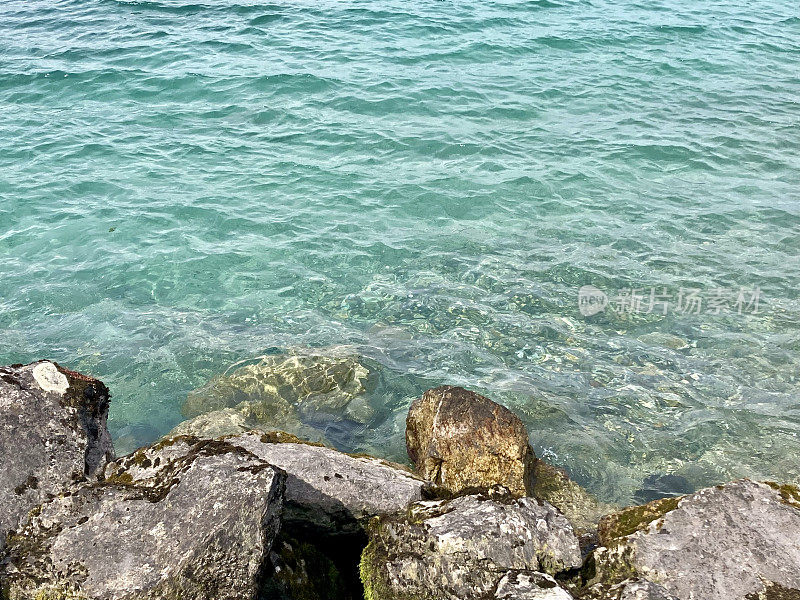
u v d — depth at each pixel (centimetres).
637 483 723
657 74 1895
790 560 491
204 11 2362
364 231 1193
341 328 961
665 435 780
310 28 2203
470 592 482
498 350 916
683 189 1327
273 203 1271
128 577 448
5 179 1323
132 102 1680
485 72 1878
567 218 1231
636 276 1063
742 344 916
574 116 1638
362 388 845
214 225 1202
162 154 1439
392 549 522
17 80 1778
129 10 2362
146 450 555
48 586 449
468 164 1412
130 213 1228
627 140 1516
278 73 1823
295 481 577
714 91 1788
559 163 1417
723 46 2120
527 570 490
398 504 576
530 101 1709
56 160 1402
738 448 762
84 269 1077
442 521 530
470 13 2369
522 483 659
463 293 1030
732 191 1320
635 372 873
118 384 852
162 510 484
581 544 581
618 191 1318
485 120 1608
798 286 1039
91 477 542
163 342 928
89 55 1953
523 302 1007
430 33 2169
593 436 780
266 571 500
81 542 469
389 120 1598
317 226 1205
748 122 1608
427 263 1106
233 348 919
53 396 571
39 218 1206
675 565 496
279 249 1141
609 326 957
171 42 2059
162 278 1064
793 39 2202
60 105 1662
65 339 927
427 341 933
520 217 1235
